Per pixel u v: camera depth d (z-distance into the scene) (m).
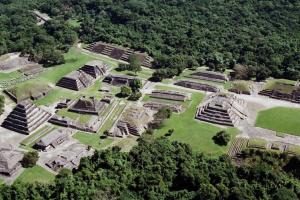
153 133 199.75
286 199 143.00
